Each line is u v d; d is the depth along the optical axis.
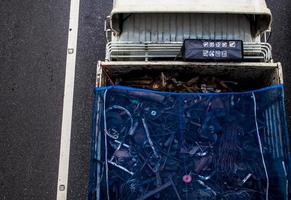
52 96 4.39
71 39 4.57
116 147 3.36
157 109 3.41
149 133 3.39
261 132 3.37
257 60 3.64
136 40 3.58
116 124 3.38
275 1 4.67
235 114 3.41
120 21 3.57
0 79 4.45
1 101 4.38
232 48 3.39
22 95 4.40
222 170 3.34
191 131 3.39
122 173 3.33
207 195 3.32
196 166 3.35
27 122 4.32
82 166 4.21
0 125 4.31
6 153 4.24
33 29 4.61
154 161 3.36
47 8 4.67
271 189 3.30
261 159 3.34
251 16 3.59
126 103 3.41
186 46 3.40
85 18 4.63
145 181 3.33
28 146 4.26
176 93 3.43
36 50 4.54
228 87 3.80
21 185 4.17
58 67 4.48
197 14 3.58
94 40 4.56
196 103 3.42
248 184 3.32
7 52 4.54
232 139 3.38
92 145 3.35
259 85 3.82
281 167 3.30
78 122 4.32
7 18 4.65
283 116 3.35
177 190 3.32
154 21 3.58
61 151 4.24
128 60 3.63
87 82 4.43
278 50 4.52
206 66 3.50
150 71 3.65
